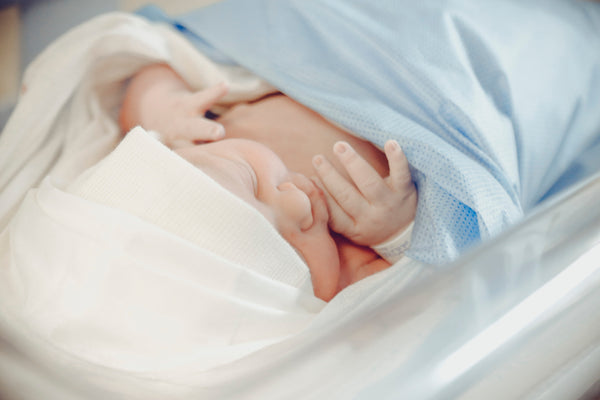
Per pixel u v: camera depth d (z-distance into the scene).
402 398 0.44
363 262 0.83
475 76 0.93
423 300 0.52
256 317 0.63
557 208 0.65
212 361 0.57
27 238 0.67
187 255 0.61
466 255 0.58
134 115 1.03
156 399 0.55
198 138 0.90
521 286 0.55
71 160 0.96
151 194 0.65
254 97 1.05
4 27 1.52
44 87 1.01
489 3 1.05
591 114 1.04
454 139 0.84
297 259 0.70
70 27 1.51
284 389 0.45
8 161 0.97
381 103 0.90
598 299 0.58
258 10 1.15
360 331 0.49
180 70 1.08
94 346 0.60
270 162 0.78
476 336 0.49
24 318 0.61
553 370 0.53
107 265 0.61
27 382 0.47
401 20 0.98
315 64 1.02
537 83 0.98
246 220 0.65
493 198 0.76
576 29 1.10
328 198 0.81
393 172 0.77
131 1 1.58
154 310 0.60
